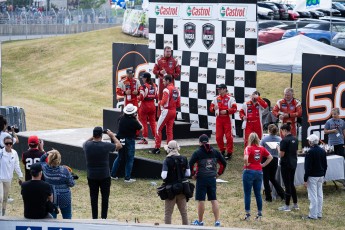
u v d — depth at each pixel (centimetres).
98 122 6066
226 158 3859
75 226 2209
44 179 2464
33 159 2748
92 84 8069
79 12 13838
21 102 7362
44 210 2245
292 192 3025
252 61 4141
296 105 3747
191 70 4444
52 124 5950
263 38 7106
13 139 3081
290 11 8806
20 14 13250
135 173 3600
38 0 16725
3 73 9331
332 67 3659
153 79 4628
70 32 13375
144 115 4006
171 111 3834
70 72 8781
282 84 6681
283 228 2762
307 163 2892
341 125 3512
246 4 4125
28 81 8775
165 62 4194
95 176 2750
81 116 6425
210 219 2873
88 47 9800
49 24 13088
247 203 2862
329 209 3098
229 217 2908
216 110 3831
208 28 4328
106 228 2194
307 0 4919
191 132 4247
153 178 3562
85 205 3106
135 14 10212
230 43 4225
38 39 11362
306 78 3612
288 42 4481
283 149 2989
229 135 3834
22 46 10450
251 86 4156
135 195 3269
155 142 3875
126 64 4912
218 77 4303
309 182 2914
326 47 4416
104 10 14038
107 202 2795
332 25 6850
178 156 2572
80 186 3456
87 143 2762
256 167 2848
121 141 3456
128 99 4141
